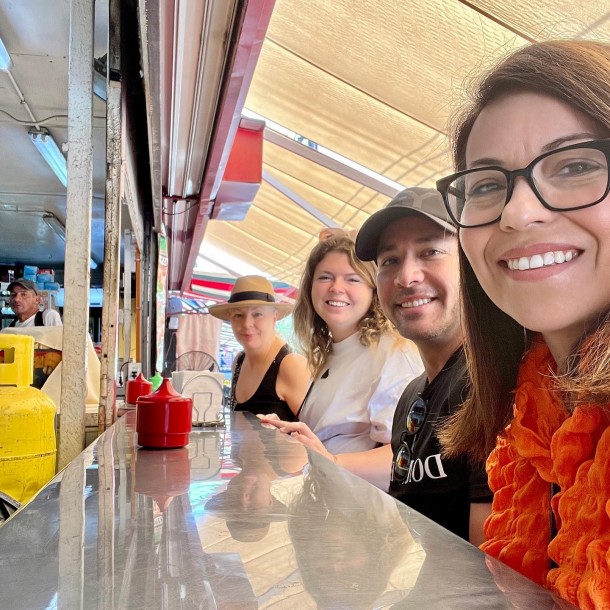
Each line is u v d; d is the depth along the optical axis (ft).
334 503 2.24
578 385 2.17
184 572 1.42
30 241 19.58
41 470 4.26
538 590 1.38
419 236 4.97
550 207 2.19
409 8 8.22
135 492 2.41
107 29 7.52
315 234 22.65
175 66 7.09
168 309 35.35
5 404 4.13
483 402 3.02
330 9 9.23
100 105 9.32
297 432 6.27
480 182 2.48
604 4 4.13
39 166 13.11
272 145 16.07
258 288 9.32
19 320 14.61
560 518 2.22
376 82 10.75
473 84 2.62
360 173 14.96
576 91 2.17
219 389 5.98
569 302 2.21
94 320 19.06
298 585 1.36
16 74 9.08
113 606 1.19
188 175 12.89
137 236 12.48
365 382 7.06
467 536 3.84
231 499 2.31
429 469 4.14
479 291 2.96
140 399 4.09
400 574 1.46
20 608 1.17
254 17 5.90
